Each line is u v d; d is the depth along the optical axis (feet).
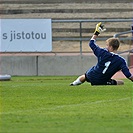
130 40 178.60
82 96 87.40
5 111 71.20
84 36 190.19
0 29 153.89
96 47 97.66
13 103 79.41
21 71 157.99
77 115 66.74
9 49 154.71
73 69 157.58
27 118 65.05
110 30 193.67
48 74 157.99
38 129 57.62
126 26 195.21
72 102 80.07
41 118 64.90
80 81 103.55
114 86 101.30
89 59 157.28
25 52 157.38
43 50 155.33
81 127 58.39
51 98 85.40
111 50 97.25
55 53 165.78
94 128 57.67
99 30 97.19
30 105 77.15
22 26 153.89
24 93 93.04
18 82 123.24
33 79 137.18
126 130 56.29
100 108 72.64
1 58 157.58
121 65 96.37
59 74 157.99
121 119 63.31
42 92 94.38
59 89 98.73
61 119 63.93
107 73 98.53
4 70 157.99
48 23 154.40
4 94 91.61
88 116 65.72
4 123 61.72
